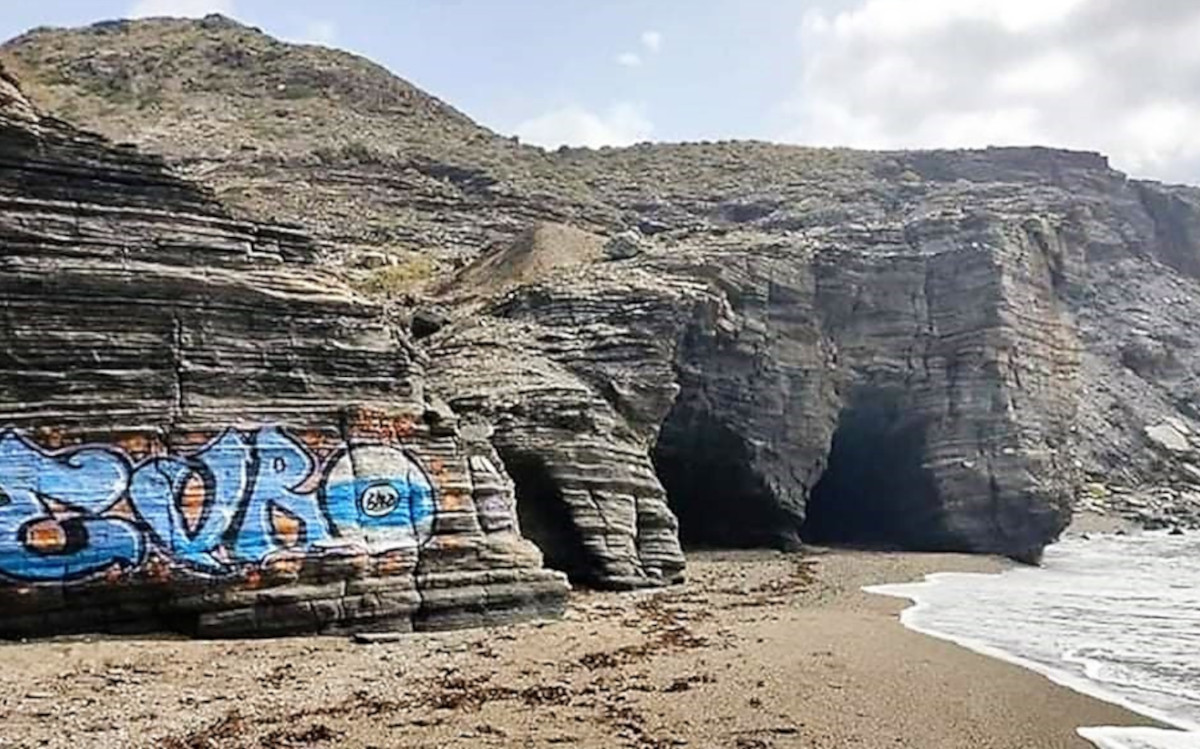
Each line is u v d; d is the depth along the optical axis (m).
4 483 26.61
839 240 65.81
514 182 124.19
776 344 58.22
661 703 23.28
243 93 150.88
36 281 28.36
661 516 44.91
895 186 130.00
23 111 29.61
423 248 95.31
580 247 66.12
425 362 42.31
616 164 147.75
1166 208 176.25
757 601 40.88
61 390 28.02
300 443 30.75
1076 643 33.62
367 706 22.22
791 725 21.84
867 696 24.77
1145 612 41.03
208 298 30.53
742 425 56.28
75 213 29.59
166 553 27.91
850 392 63.03
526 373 44.66
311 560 29.66
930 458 63.53
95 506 27.39
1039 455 63.28
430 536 32.34
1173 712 24.42
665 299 50.47
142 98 146.75
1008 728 22.61
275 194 108.81
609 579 41.28
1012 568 58.56
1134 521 101.56
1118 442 126.31
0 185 28.80
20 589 26.22
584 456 42.72
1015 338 64.12
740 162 148.75
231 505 29.11
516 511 40.94
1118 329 148.25
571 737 20.28
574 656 28.16
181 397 29.47
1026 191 118.88
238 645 27.39
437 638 29.88
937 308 64.62
